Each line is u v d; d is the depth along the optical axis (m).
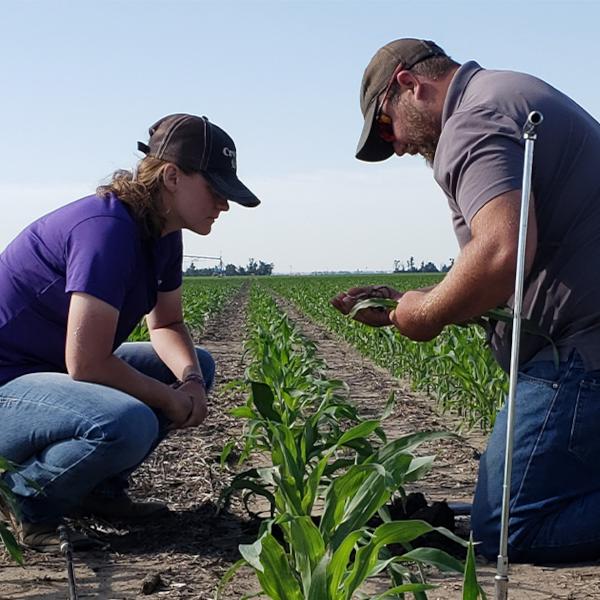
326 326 23.28
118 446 3.96
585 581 3.65
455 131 3.65
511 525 3.87
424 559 2.71
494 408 7.89
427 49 3.87
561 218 3.70
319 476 3.43
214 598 3.45
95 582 3.67
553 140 3.66
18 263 4.20
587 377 3.73
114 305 4.02
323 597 2.62
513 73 3.81
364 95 4.00
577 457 3.77
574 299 3.72
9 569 3.86
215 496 5.09
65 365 4.34
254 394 4.06
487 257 3.46
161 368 4.91
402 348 12.12
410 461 3.11
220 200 4.23
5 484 3.78
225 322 26.61
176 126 4.14
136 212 4.14
